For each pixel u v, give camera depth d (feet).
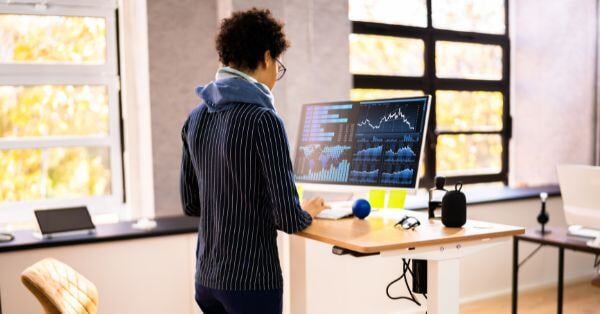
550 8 14.46
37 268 6.73
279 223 5.18
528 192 13.89
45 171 10.52
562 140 14.83
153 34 10.41
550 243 9.84
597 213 9.64
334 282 11.34
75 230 9.34
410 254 5.81
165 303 9.96
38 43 10.39
